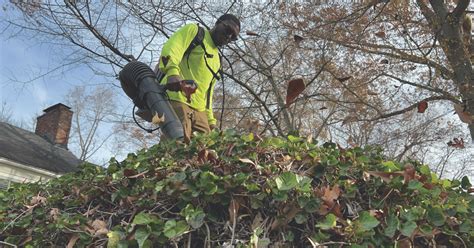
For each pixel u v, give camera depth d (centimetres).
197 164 174
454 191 192
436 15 841
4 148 1366
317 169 179
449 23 822
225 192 161
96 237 166
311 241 147
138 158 197
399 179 172
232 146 184
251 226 156
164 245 154
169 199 168
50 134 1684
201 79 298
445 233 163
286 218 157
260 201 159
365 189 176
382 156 212
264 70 978
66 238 176
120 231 156
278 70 1042
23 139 1552
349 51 923
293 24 891
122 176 187
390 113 959
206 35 309
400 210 164
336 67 922
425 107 293
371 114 1038
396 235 157
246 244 148
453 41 819
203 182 161
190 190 161
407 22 905
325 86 983
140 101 272
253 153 180
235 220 154
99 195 190
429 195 176
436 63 870
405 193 173
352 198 170
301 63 1005
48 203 199
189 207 154
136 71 265
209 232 156
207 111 308
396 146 1134
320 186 171
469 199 185
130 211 175
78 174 224
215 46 314
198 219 151
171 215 166
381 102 1029
